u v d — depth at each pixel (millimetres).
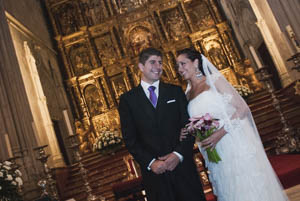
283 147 7543
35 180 8203
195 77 3107
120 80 15594
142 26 16016
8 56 9414
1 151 7941
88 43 15859
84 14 16484
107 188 10234
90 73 15484
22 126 8711
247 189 2695
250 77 14531
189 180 2578
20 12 13289
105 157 12102
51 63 14852
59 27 16469
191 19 16203
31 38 13336
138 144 2711
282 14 7824
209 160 2998
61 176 10719
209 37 15531
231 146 2803
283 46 11430
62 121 13977
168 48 15461
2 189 4895
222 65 15219
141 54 2793
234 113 2814
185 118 2729
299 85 10234
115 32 16141
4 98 8617
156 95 2795
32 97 11523
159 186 2586
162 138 2645
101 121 14914
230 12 15211
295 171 5234
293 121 10375
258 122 10844
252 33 13789
